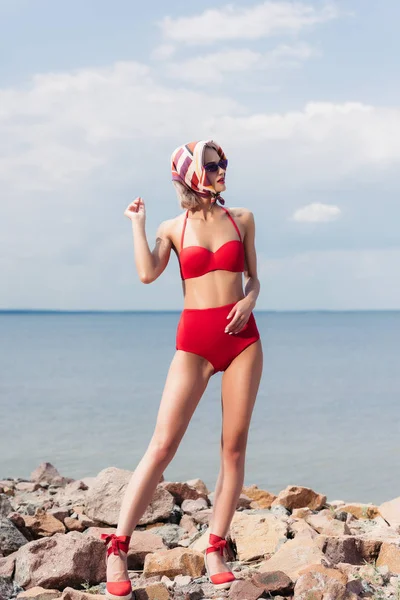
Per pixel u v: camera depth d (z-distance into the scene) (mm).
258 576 4477
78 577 4930
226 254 4398
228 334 4398
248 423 4500
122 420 23922
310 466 15734
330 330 191750
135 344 102562
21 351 81375
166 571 4996
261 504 7414
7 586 4828
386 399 30500
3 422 23406
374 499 12812
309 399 30609
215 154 4422
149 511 6422
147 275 4461
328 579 4305
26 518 6109
